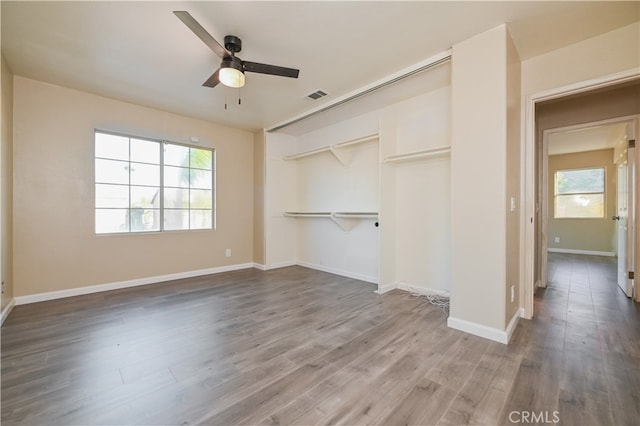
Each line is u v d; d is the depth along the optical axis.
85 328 2.47
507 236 2.23
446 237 3.27
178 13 1.73
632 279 3.24
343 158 4.30
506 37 2.20
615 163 5.89
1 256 2.57
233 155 4.89
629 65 2.19
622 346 2.10
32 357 1.98
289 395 1.58
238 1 1.93
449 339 2.24
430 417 1.41
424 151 3.04
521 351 2.04
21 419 1.40
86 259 3.47
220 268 4.72
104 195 3.65
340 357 1.98
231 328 2.48
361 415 1.42
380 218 3.45
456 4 1.97
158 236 4.05
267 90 3.39
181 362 1.92
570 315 2.72
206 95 3.52
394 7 2.00
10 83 2.89
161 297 3.35
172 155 4.25
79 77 3.06
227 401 1.53
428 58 2.68
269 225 4.97
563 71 2.46
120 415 1.43
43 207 3.19
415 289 3.53
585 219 6.53
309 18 2.12
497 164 2.21
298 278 4.28
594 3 1.95
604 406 1.47
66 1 1.93
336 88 3.34
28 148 3.09
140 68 2.87
